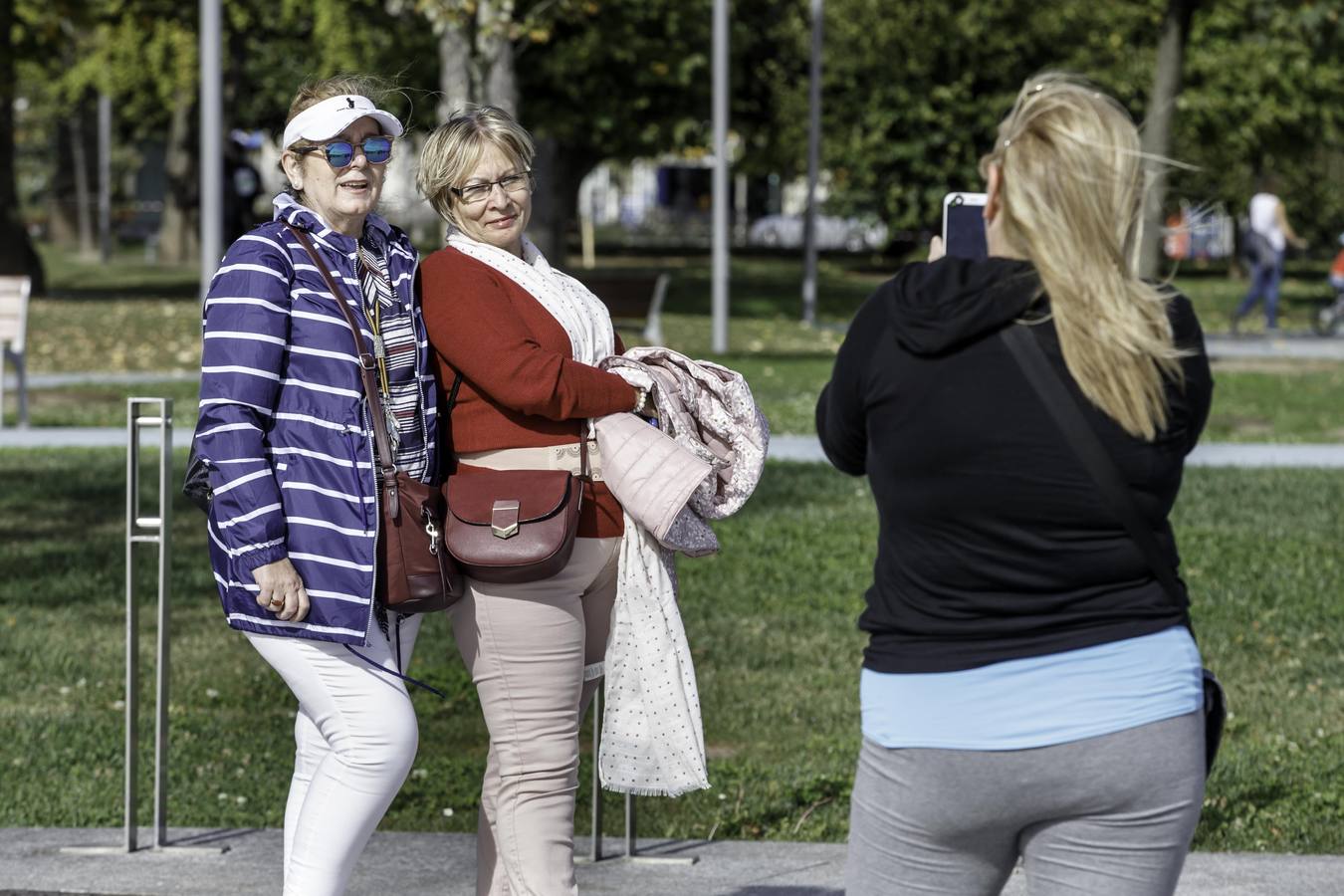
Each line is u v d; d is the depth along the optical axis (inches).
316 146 215.2
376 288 216.5
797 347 1229.1
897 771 149.6
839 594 508.1
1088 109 148.9
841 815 326.0
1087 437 144.3
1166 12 1124.5
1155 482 146.0
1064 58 2043.6
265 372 205.3
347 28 1395.2
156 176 4210.1
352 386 209.8
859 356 153.4
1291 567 534.9
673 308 1535.4
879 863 152.3
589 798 340.2
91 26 1617.9
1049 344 146.5
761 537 577.9
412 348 216.8
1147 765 143.6
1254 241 1381.6
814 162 1419.8
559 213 1907.0
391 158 220.2
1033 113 150.5
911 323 148.9
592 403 218.1
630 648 223.8
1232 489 665.0
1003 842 150.1
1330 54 2079.2
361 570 206.8
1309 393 984.3
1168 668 145.6
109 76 1626.5
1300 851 299.1
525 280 223.8
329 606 205.6
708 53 1959.9
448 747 376.2
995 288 147.6
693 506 225.8
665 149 2332.7
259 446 204.4
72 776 343.6
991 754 145.5
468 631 222.4
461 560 213.0
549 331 222.4
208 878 268.8
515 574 213.8
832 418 158.1
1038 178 146.8
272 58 2329.0
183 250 2434.8
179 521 613.6
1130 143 147.9
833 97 2112.5
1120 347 143.8
